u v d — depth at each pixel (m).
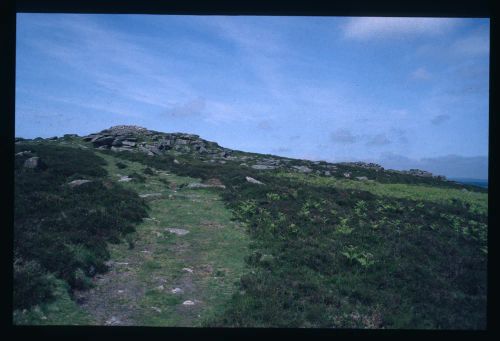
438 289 11.72
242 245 14.38
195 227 16.25
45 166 22.08
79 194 17.69
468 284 12.20
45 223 12.97
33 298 8.69
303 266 12.48
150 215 17.44
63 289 9.48
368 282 11.76
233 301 9.96
